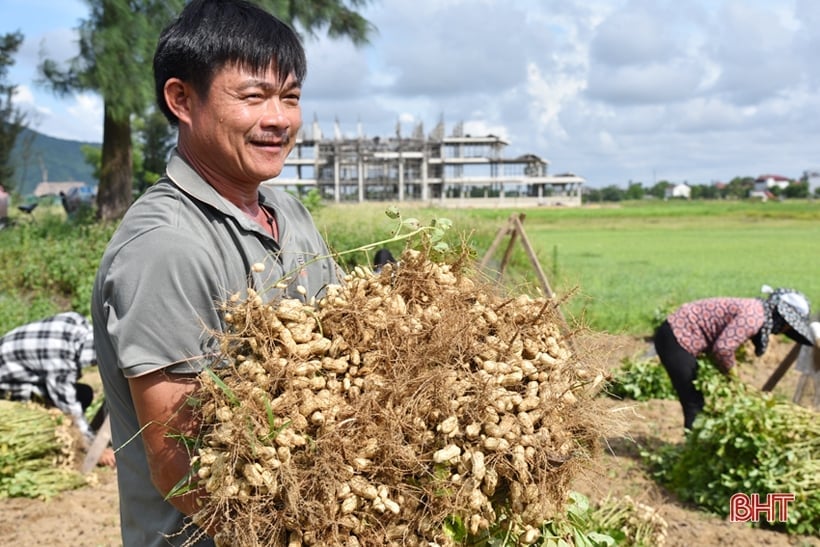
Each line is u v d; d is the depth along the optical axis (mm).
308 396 1854
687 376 7059
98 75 16547
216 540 1853
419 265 2225
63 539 5363
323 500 1808
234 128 2123
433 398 1926
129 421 2127
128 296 1911
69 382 6691
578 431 2150
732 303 6969
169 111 2219
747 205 94312
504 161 99000
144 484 2131
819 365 7266
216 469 1771
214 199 2131
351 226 16922
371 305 2062
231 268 2117
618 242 42000
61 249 15305
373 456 1868
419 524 1886
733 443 6051
